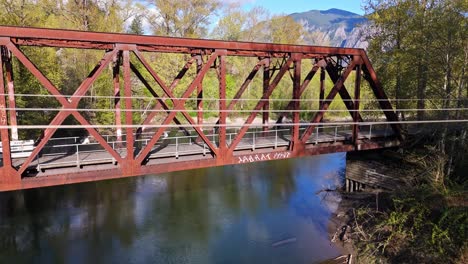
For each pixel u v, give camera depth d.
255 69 17.89
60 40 11.77
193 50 14.88
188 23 47.19
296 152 16.84
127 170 12.77
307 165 31.16
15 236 17.89
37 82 27.62
